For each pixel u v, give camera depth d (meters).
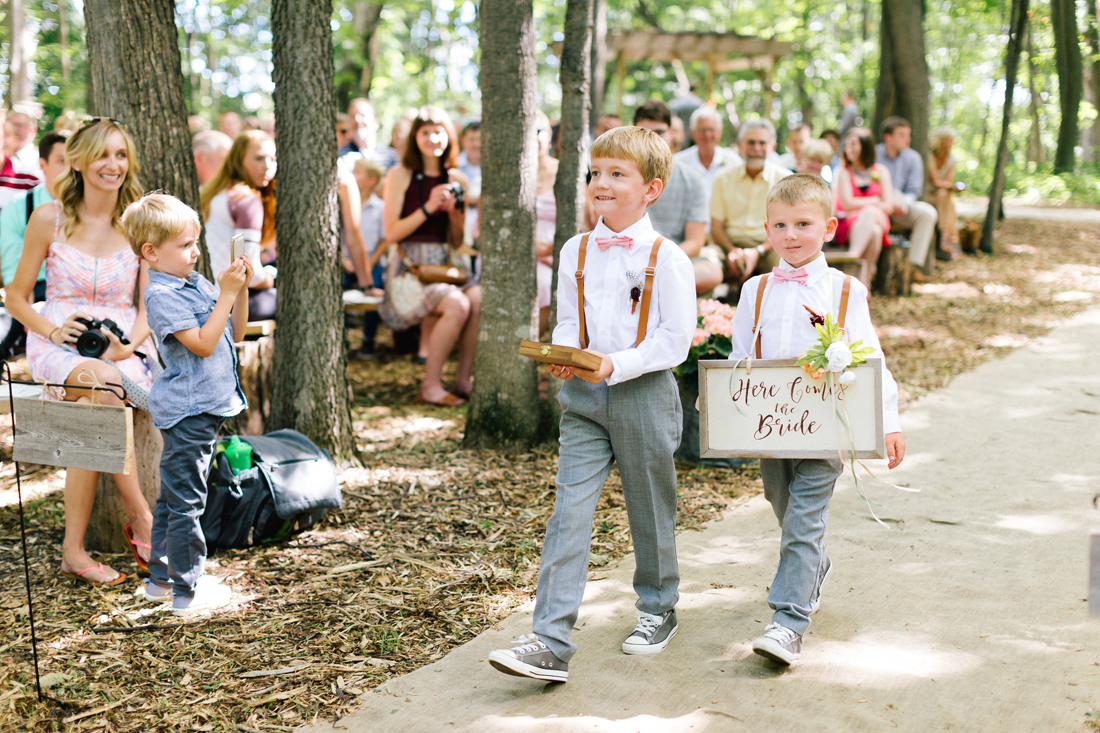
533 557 3.55
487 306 4.93
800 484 2.75
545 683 2.58
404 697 2.53
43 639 2.92
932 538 3.60
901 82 10.18
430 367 6.02
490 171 4.79
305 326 4.47
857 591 3.14
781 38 22.14
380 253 7.43
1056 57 17.84
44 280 4.70
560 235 5.01
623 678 2.60
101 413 2.45
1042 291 8.85
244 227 5.38
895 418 2.73
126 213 3.02
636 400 2.57
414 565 3.49
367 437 5.26
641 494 2.65
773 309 2.82
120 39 3.80
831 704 2.43
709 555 3.55
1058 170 18.41
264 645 2.86
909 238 9.53
